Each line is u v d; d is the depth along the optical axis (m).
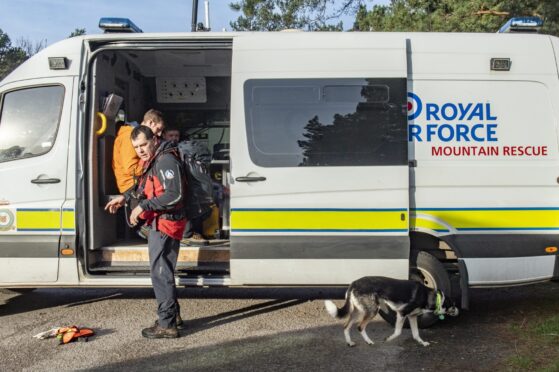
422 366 4.60
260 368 4.56
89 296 6.75
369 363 4.67
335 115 5.37
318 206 5.34
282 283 5.40
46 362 4.68
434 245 5.54
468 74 5.42
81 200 5.55
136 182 5.54
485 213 5.35
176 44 5.61
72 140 5.58
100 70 6.07
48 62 5.68
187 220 5.35
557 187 5.38
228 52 6.87
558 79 5.44
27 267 5.54
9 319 5.85
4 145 5.68
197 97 7.83
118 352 4.90
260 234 5.36
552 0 11.23
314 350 4.96
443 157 5.38
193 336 5.30
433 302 5.00
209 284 5.47
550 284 7.28
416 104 5.40
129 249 5.85
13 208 5.55
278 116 5.40
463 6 12.16
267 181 5.35
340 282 5.38
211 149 8.12
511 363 4.55
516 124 5.40
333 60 5.39
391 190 5.33
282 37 5.46
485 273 5.36
